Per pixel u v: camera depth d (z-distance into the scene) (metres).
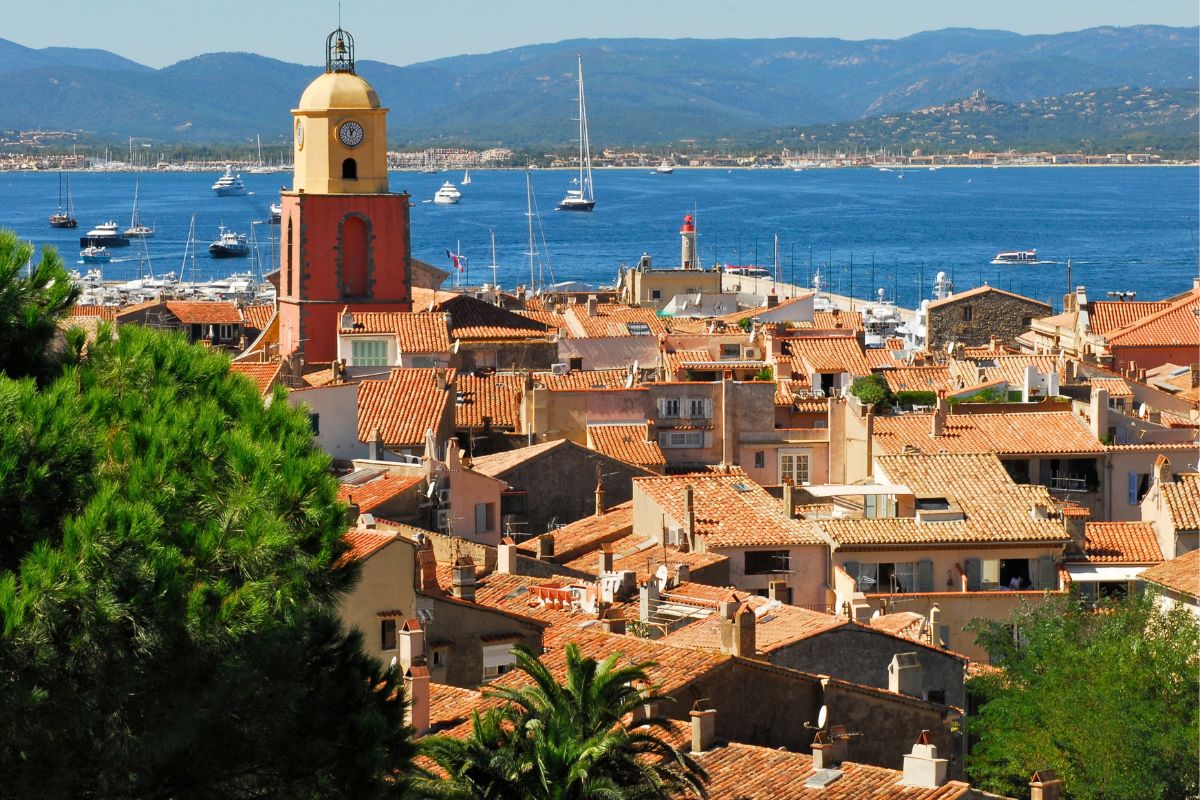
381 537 118.94
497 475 193.25
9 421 65.56
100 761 62.91
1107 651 128.75
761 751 100.50
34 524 63.84
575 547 171.75
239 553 66.88
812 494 174.12
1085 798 119.38
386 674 73.31
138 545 63.06
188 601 63.84
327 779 68.31
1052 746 121.81
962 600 166.38
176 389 76.00
